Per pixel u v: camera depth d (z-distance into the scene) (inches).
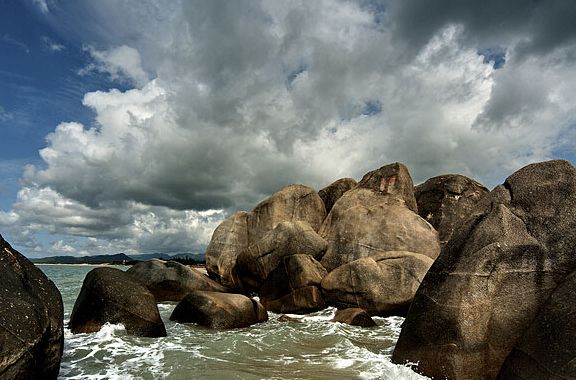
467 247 401.4
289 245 882.8
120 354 454.9
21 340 299.7
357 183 1154.7
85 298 550.9
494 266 378.9
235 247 1084.5
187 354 462.3
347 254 861.8
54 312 357.7
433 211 1051.3
